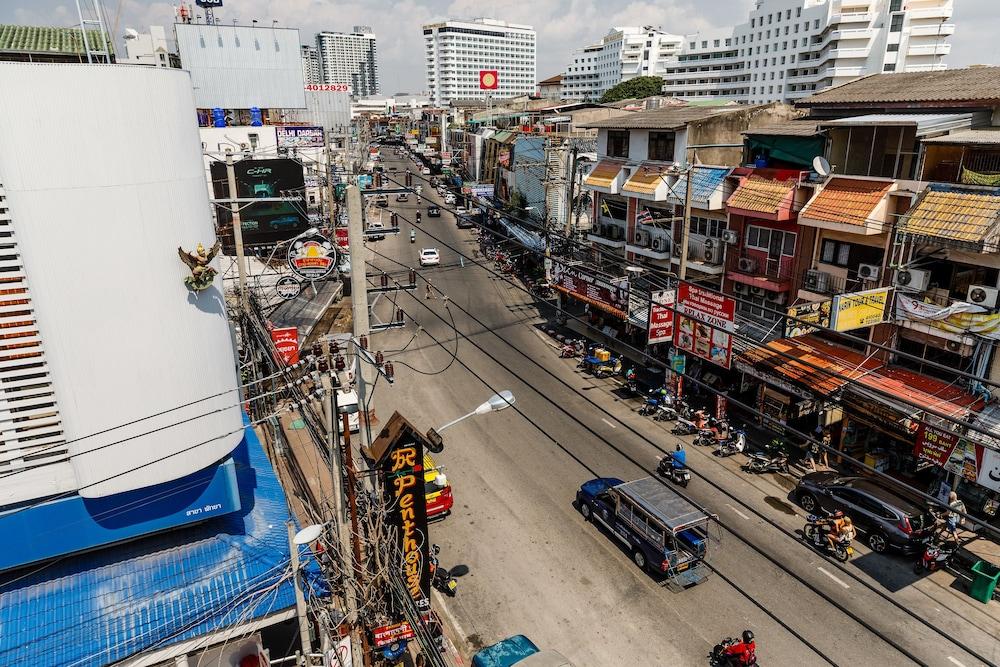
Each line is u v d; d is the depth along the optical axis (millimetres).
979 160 18531
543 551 17297
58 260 9398
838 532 16750
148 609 10867
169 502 11305
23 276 9523
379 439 13805
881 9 88375
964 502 18359
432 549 16797
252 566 11945
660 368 28500
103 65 9250
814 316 19391
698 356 21594
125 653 10195
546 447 22578
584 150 40750
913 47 89062
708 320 20844
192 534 12508
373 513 12797
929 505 17859
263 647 12727
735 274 25453
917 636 14203
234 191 21562
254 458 15844
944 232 17375
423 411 25453
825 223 20766
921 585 15867
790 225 23531
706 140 28750
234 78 41594
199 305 10812
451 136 89250
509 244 48625
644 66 135250
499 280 43219
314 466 19672
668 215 29156
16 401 9859
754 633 14422
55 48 21391
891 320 18938
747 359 21875
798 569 16453
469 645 14211
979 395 17422
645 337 29484
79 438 9430
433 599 15641
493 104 94125
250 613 11227
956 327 17312
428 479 18766
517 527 18297
